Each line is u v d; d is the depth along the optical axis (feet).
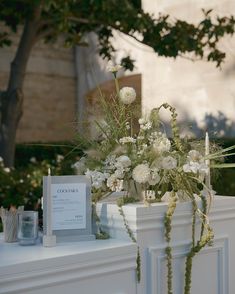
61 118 36.01
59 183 8.50
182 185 9.12
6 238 8.54
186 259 9.31
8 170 18.60
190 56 26.91
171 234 9.07
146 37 19.81
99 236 8.76
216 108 25.91
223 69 25.57
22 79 21.01
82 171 9.61
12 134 20.79
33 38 20.88
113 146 9.41
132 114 9.75
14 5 19.95
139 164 8.99
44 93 35.12
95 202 9.39
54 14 19.76
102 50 24.48
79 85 36.29
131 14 19.13
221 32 19.74
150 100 29.07
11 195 17.56
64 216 8.48
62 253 7.59
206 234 9.37
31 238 8.26
